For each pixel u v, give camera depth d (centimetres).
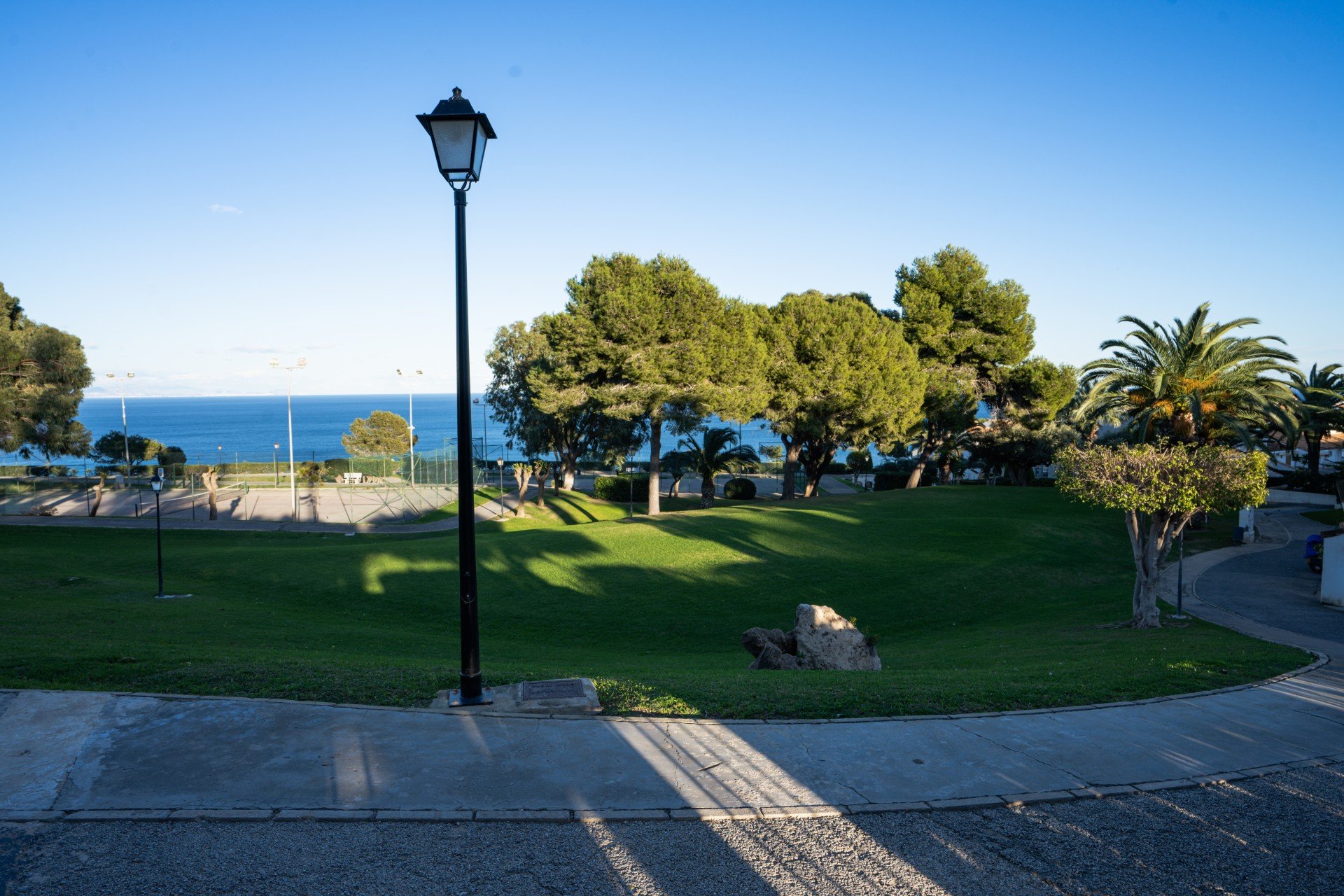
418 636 1772
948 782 649
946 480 5919
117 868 488
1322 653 1246
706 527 3059
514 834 545
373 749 671
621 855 523
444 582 2364
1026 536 2936
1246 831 585
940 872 516
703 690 882
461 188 802
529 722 743
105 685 824
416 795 591
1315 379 4397
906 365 4331
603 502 5369
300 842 525
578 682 855
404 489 5778
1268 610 1788
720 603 2159
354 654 1352
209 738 684
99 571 2556
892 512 3441
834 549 2719
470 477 793
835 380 4031
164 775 612
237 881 479
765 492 6319
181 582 2420
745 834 557
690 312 3728
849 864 521
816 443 4878
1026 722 798
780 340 4150
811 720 779
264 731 703
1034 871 521
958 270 4741
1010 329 4688
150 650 1088
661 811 581
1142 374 3123
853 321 4172
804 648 1300
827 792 622
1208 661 1116
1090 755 719
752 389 3919
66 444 4019
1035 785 649
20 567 2530
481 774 631
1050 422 5053
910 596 2225
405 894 473
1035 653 1377
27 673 868
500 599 2195
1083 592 2248
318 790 594
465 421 793
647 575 2416
